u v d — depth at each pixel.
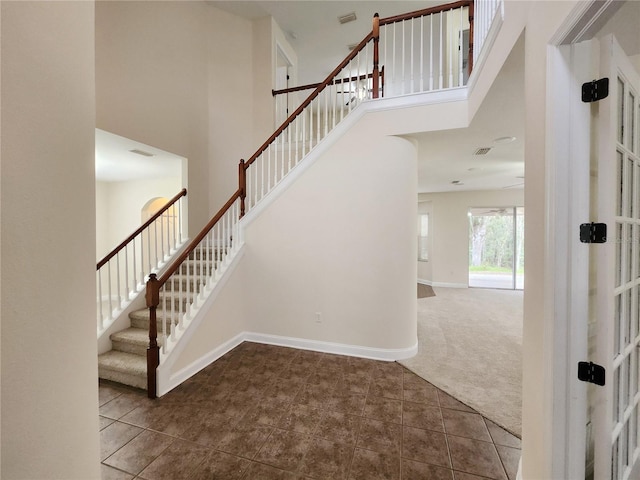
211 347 2.90
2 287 0.52
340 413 2.06
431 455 1.67
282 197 3.29
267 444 1.75
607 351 1.08
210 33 4.56
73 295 0.68
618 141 1.13
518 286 6.84
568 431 1.10
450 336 3.64
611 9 0.88
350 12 4.62
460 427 1.91
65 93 0.66
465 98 2.68
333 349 3.12
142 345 2.67
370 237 2.99
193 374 2.62
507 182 5.69
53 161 0.63
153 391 2.24
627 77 1.17
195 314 2.70
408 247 2.99
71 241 0.67
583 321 1.10
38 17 0.59
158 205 5.75
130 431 1.86
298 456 1.66
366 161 3.00
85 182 0.71
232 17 4.73
